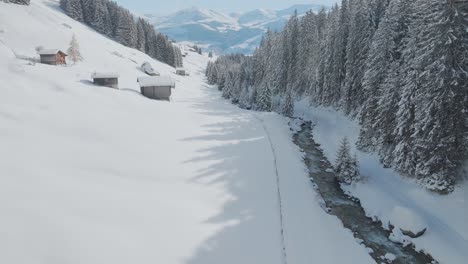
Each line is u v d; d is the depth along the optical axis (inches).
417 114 1104.2
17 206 624.7
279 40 3196.4
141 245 674.2
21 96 1280.8
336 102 2372.0
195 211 887.7
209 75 5777.6
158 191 944.9
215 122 1978.3
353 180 1284.4
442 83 1002.7
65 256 566.6
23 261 521.0
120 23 5137.8
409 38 1342.3
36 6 3774.6
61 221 637.3
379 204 1114.7
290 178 1280.8
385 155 1371.8
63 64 2506.2
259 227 889.5
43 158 879.7
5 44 2586.1
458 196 1018.7
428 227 956.0
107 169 976.3
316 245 868.6
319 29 3356.3
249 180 1179.9
